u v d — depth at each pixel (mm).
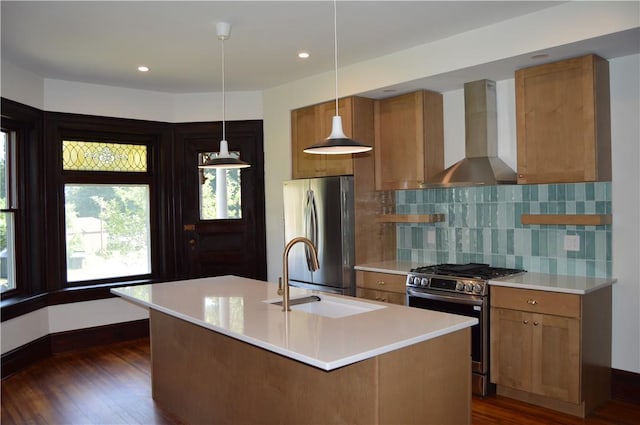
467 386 2574
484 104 4160
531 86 3730
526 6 3281
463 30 3725
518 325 3562
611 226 3709
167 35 3719
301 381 2635
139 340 5484
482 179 3943
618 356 3713
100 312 5293
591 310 3416
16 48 3980
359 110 4707
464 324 2492
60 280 5102
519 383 3572
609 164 3672
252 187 5711
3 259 4594
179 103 5711
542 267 4066
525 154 3768
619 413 3477
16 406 3740
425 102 4500
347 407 2365
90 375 4395
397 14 3387
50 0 3049
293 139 5277
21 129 4789
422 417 2369
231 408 3119
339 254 4652
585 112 3471
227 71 4770
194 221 5750
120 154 5523
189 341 3457
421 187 4375
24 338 4590
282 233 5445
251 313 2770
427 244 4852
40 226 4910
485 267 4191
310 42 3947
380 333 2322
